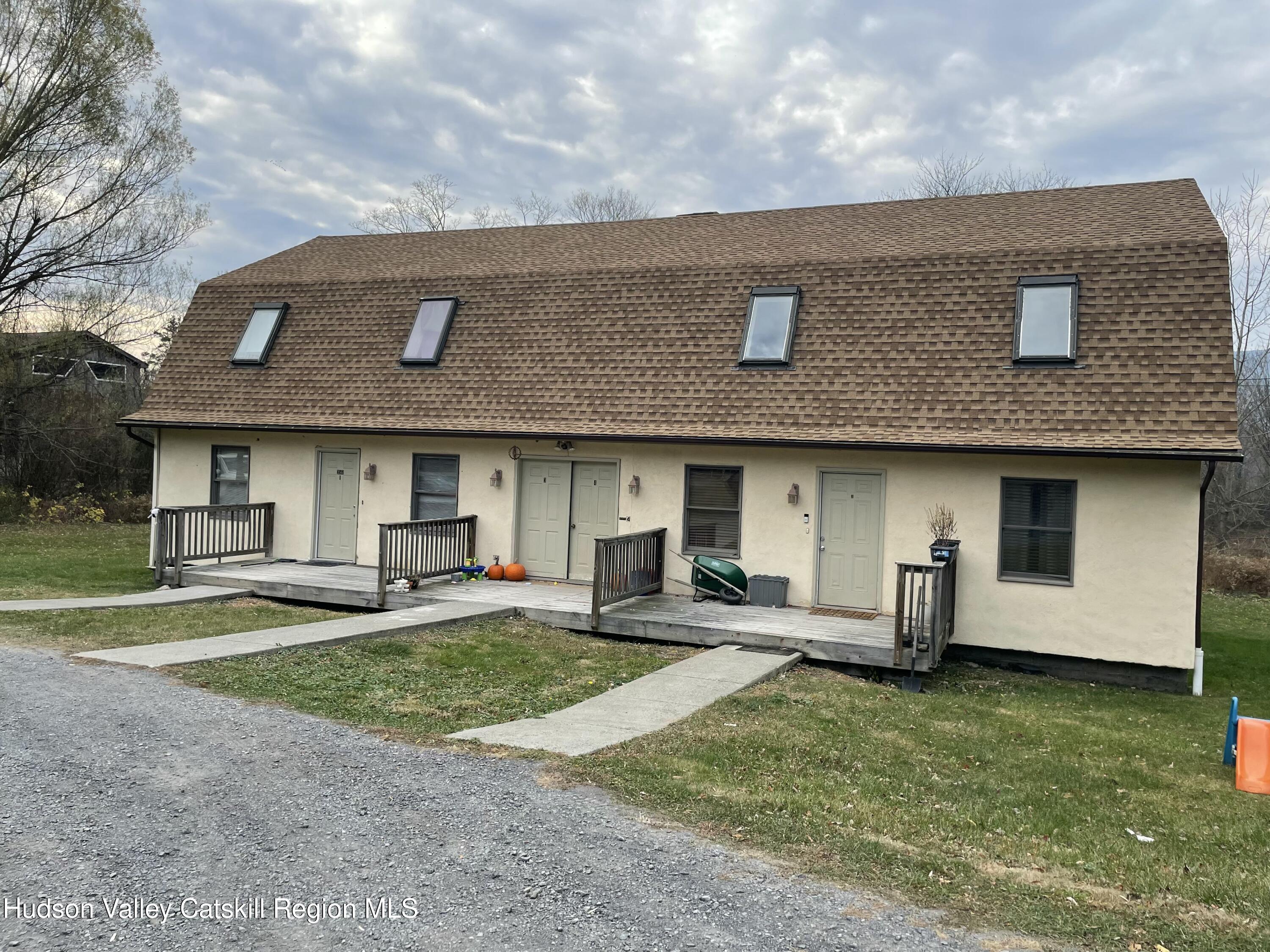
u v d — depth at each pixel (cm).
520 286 1678
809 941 439
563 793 618
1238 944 461
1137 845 620
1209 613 2042
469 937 430
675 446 1456
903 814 636
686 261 1623
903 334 1378
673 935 439
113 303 2666
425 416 1573
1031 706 1067
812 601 1373
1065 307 1309
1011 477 1262
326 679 930
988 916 476
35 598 1382
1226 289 1245
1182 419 1166
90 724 725
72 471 3069
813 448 1341
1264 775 784
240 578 1495
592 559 1528
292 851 515
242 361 1753
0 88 2405
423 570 1473
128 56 2517
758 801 628
